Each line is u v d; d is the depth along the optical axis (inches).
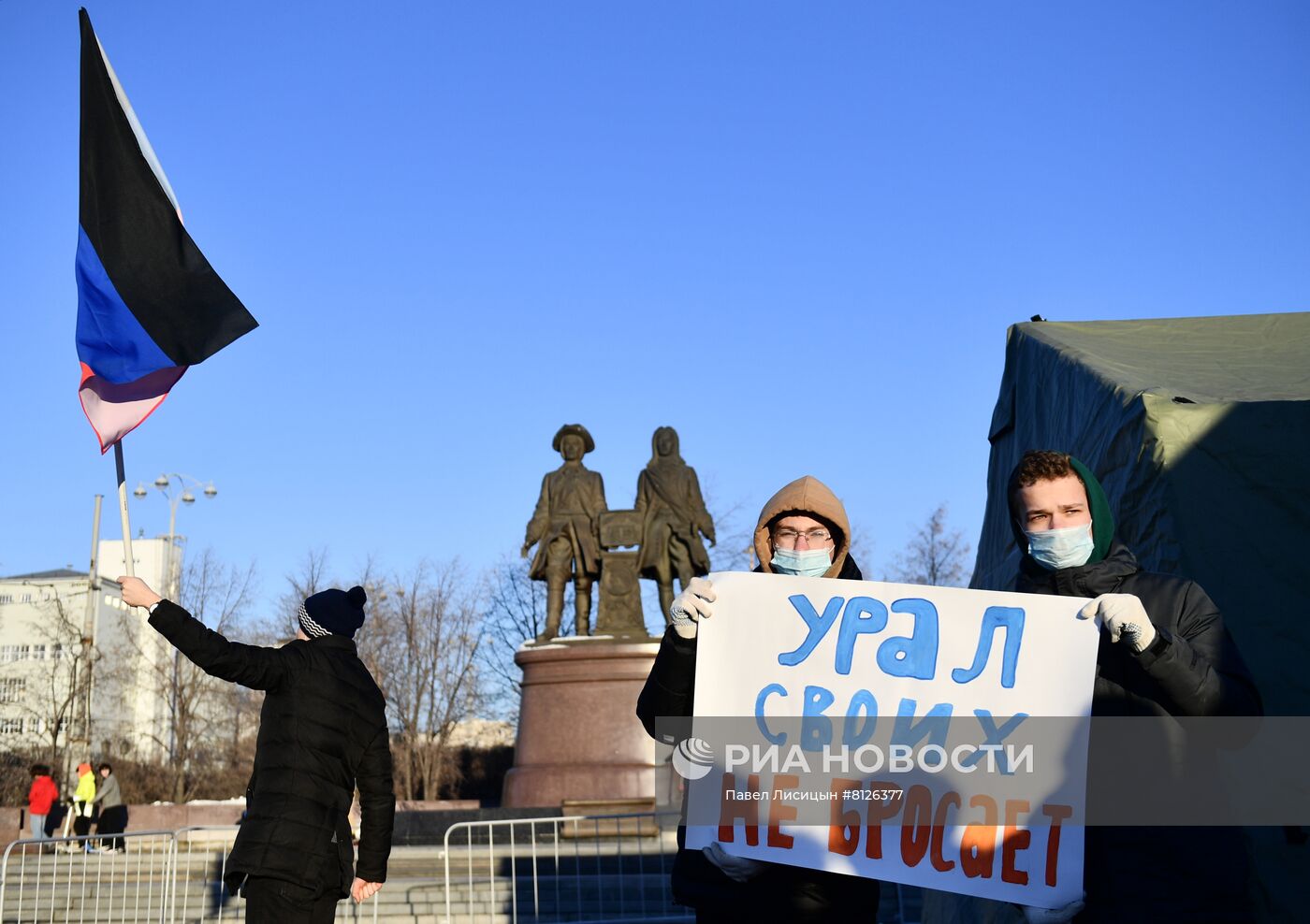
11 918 510.9
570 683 713.6
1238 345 326.6
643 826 590.2
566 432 790.5
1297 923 190.7
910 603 154.0
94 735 1849.2
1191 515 225.0
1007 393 350.6
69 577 3139.8
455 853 547.8
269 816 203.2
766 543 164.2
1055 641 147.6
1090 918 140.9
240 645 205.9
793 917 149.8
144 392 235.3
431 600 1870.1
